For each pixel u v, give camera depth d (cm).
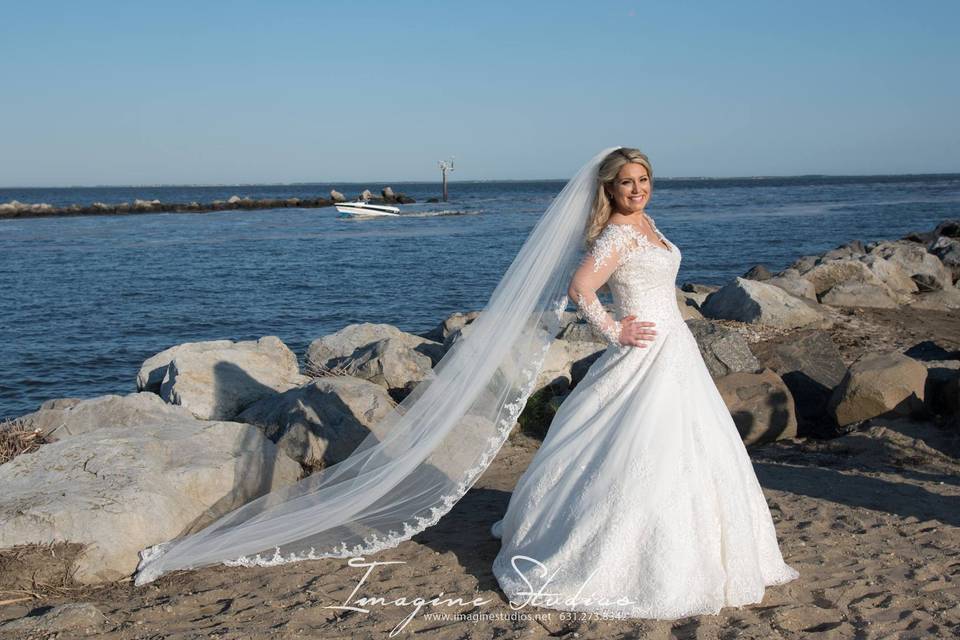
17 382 1445
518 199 11569
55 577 454
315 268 3222
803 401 870
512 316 476
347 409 723
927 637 375
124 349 1717
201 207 9119
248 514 518
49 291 2602
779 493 596
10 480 512
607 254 436
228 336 1861
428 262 3397
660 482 409
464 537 521
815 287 1477
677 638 382
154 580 469
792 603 414
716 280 2545
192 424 611
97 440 560
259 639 386
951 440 728
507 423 477
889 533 511
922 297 1456
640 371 436
